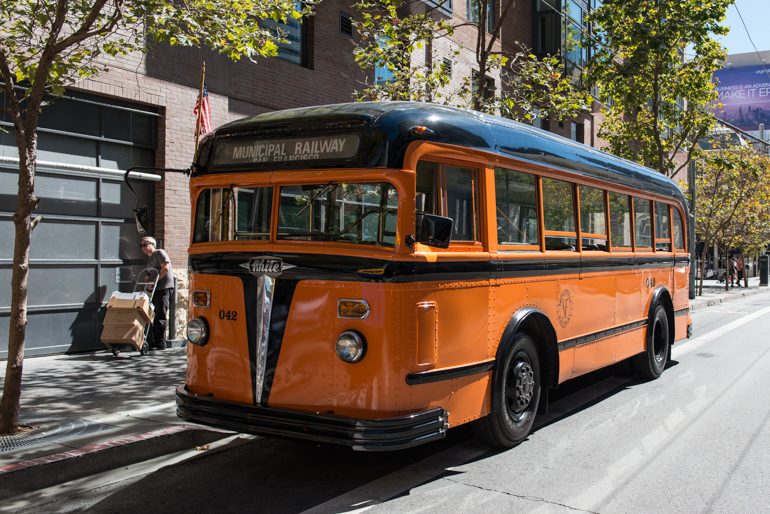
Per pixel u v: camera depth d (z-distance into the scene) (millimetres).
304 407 4547
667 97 19656
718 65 18094
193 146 11023
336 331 4457
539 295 5930
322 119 4680
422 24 10758
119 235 10352
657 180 9266
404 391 4379
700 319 17703
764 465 5227
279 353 4648
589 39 18750
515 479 4887
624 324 7914
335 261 4461
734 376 9094
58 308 9516
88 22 5906
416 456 5484
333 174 4566
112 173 9930
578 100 11031
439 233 4297
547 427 6438
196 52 11070
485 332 5164
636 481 4844
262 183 4887
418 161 4605
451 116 4992
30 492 4613
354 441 4184
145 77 10273
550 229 6227
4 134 9008
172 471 5098
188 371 5184
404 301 4379
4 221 8977
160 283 10117
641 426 6445
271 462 5332
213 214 5199
